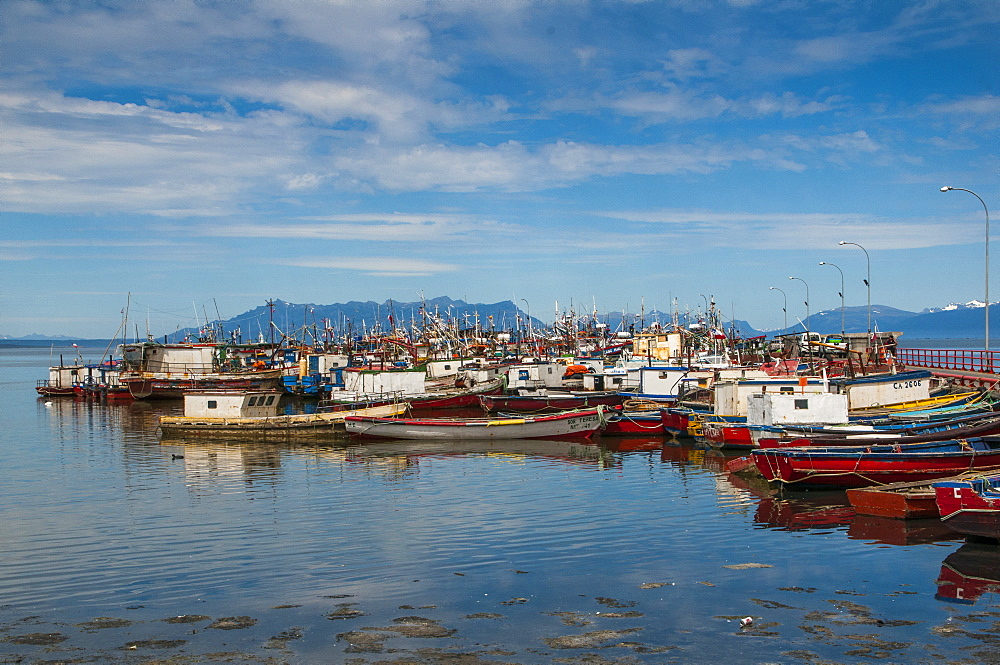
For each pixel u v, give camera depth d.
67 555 31.23
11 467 53.75
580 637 22.23
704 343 117.25
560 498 40.66
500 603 25.09
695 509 37.47
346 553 30.92
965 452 38.72
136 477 49.19
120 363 129.62
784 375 72.62
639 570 28.20
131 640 22.61
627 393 83.50
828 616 23.50
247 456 58.16
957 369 88.81
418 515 37.28
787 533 32.69
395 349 138.88
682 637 22.12
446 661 20.83
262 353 143.75
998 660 20.41
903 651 21.02
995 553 29.28
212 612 24.77
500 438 64.50
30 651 21.97
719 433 56.34
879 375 63.91
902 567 27.89
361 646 21.89
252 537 33.66
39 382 174.50
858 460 40.00
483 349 151.75
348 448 61.88
